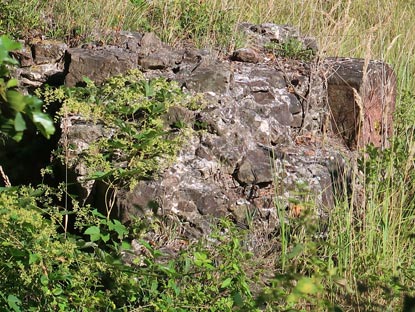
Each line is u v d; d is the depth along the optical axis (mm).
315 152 6664
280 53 7801
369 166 6332
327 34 8219
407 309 3594
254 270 5609
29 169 7004
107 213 5730
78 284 4805
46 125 2482
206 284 5160
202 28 8008
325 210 6215
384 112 7273
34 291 4844
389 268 5602
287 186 6254
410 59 9625
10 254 4777
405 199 6422
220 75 6656
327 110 7207
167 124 6293
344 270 5496
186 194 5918
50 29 7613
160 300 4820
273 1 9664
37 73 7184
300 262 5559
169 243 5734
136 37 7523
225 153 6211
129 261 5461
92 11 7812
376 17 10734
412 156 6246
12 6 7523
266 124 6719
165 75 6809
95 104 6215
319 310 4922
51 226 4949
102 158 5883
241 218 6051
